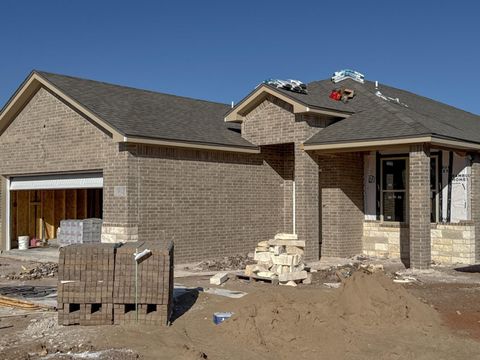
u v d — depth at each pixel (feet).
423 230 49.01
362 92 63.21
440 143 49.06
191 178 55.47
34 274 48.60
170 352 25.04
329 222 59.11
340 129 55.06
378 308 29.58
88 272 29.17
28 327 29.45
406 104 66.28
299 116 55.47
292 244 43.88
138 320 29.35
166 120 57.72
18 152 63.16
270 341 26.30
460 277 45.34
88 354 24.70
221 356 24.73
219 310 32.40
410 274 46.85
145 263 29.32
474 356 24.25
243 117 60.85
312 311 28.89
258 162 61.98
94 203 77.20
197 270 50.47
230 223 58.90
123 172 50.90
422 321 29.19
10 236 66.64
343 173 59.00
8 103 61.82
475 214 55.98
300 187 55.26
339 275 44.80
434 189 58.23
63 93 55.67
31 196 71.67
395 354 24.41
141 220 51.31
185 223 54.75
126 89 64.39
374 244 59.98
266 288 39.91
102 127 53.16
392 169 59.41
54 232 74.13
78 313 29.22
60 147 57.77
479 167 56.90
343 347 25.35
